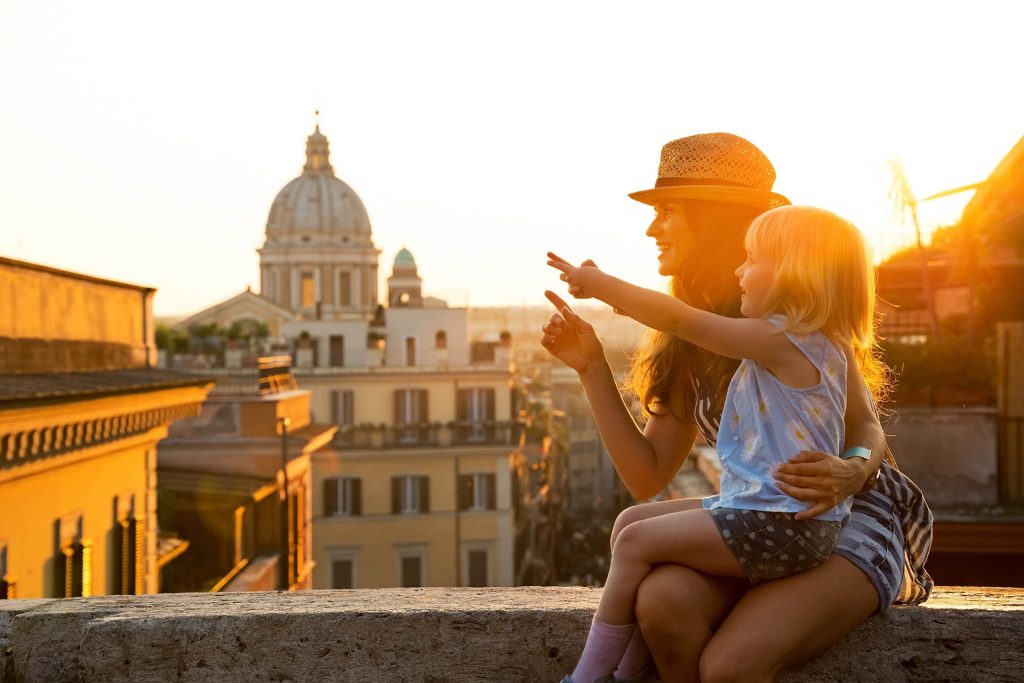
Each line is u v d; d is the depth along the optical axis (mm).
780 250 2629
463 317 70500
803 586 2562
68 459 14375
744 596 2609
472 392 61250
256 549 31453
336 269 138250
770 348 2570
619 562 2658
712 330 2598
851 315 2660
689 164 3078
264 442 34719
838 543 2621
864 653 2887
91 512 15500
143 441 17672
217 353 71938
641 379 3170
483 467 58781
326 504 57594
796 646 2562
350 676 3010
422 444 58562
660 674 2689
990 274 15852
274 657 3016
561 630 2996
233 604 3199
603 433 3184
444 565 58312
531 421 77062
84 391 13875
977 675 2875
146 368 20234
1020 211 15242
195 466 34625
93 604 3234
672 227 3098
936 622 2881
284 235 138625
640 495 3215
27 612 3143
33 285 15438
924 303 19266
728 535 2535
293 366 62344
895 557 2693
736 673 2520
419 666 3010
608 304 2746
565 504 104375
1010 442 13594
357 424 60562
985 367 14086
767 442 2576
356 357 67438
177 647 3025
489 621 3002
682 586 2580
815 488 2467
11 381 13445
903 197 15508
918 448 13719
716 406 2916
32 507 13336
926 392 14000
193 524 28203
